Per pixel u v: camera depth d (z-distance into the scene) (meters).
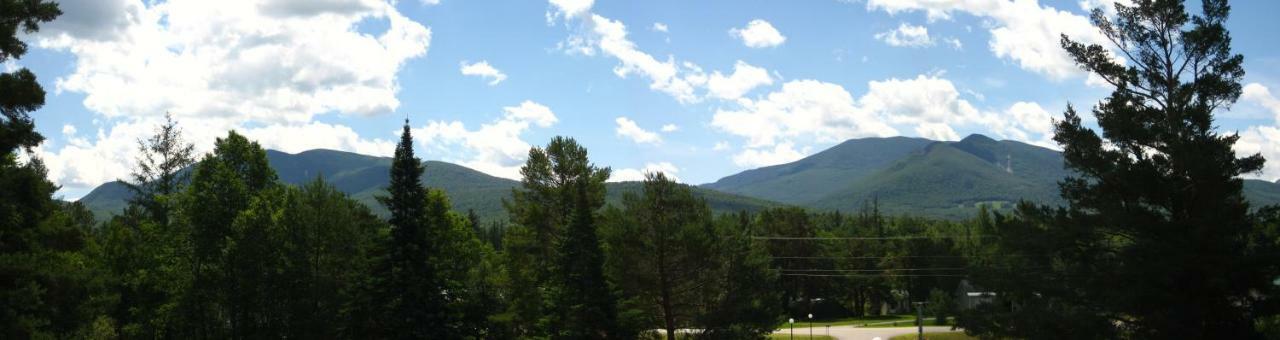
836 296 111.94
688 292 45.41
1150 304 29.05
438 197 49.91
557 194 49.66
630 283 44.09
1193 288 28.42
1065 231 31.39
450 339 43.38
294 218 45.81
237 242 44.22
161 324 47.03
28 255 24.89
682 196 45.25
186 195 45.88
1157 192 29.86
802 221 109.75
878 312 121.25
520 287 49.16
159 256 45.44
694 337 46.22
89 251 47.28
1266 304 27.19
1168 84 31.25
